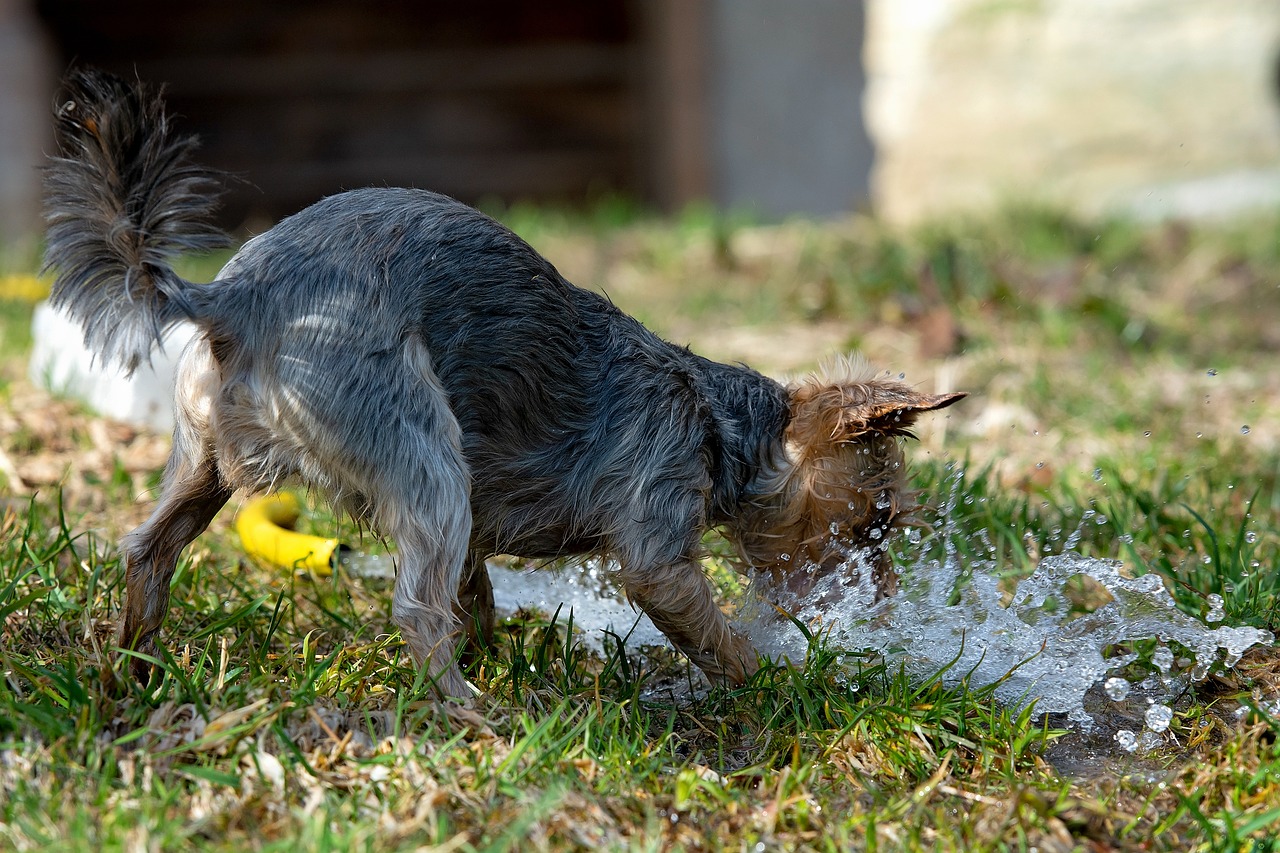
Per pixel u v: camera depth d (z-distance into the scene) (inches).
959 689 248.4
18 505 319.6
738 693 248.5
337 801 198.2
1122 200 818.2
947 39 852.6
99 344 220.7
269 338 223.1
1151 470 364.8
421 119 947.3
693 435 255.8
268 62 928.9
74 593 264.5
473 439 238.4
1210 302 594.9
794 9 871.7
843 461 266.8
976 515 316.8
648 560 249.3
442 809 197.8
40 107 783.1
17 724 207.0
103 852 177.8
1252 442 409.1
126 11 908.0
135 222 216.8
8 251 666.8
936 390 444.8
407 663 248.4
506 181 954.1
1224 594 279.6
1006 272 576.1
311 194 938.7
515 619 290.7
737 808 209.3
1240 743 233.0
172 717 214.8
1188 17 840.3
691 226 717.3
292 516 322.0
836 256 649.6
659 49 897.5
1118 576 274.8
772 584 276.7
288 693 225.8
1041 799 211.9
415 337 227.0
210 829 189.6
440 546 226.4
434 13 943.7
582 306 254.2
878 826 206.5
